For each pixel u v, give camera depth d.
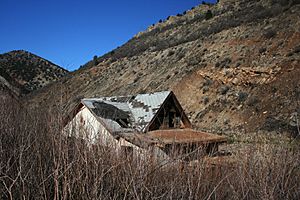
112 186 3.48
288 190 3.80
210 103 32.94
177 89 39.38
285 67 29.94
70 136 3.84
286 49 32.19
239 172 3.99
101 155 3.52
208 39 46.47
